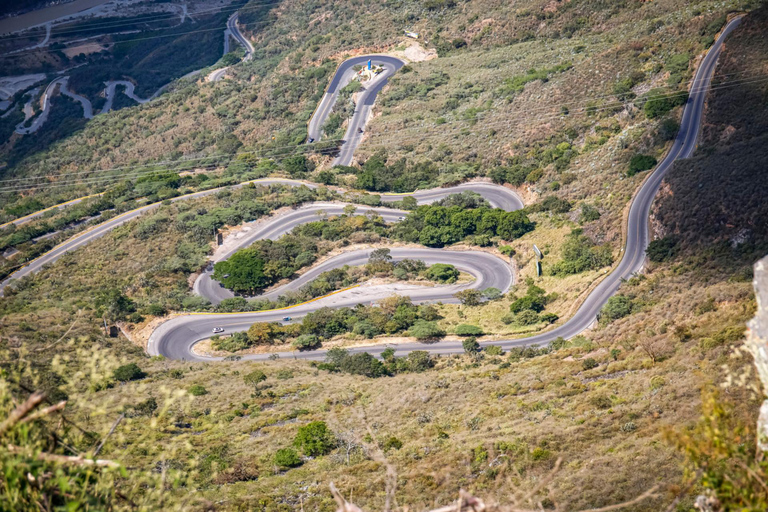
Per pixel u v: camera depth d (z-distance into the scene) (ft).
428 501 113.39
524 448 125.49
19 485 25.49
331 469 137.69
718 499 27.25
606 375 171.32
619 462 107.76
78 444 32.83
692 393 132.46
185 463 134.41
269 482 132.36
